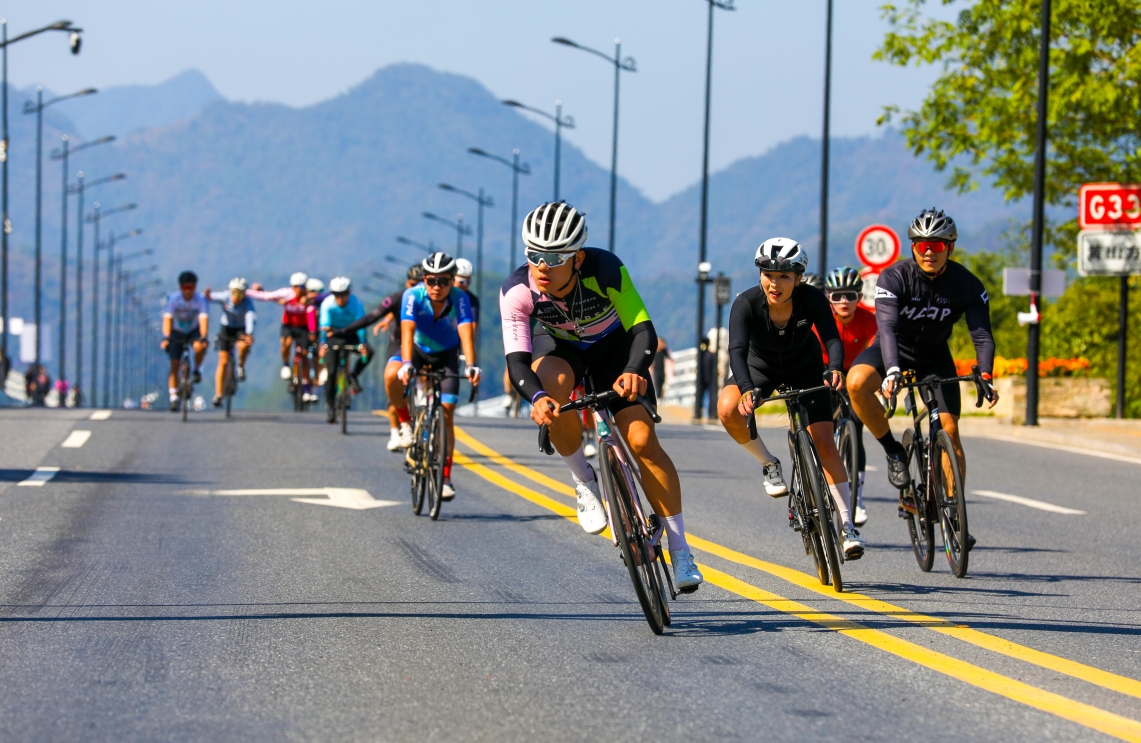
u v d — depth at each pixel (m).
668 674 10.73
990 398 16.08
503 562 16.52
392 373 23.12
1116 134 54.00
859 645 11.84
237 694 10.08
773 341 15.23
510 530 19.39
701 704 9.81
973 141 56.38
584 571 15.88
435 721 9.34
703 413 63.81
